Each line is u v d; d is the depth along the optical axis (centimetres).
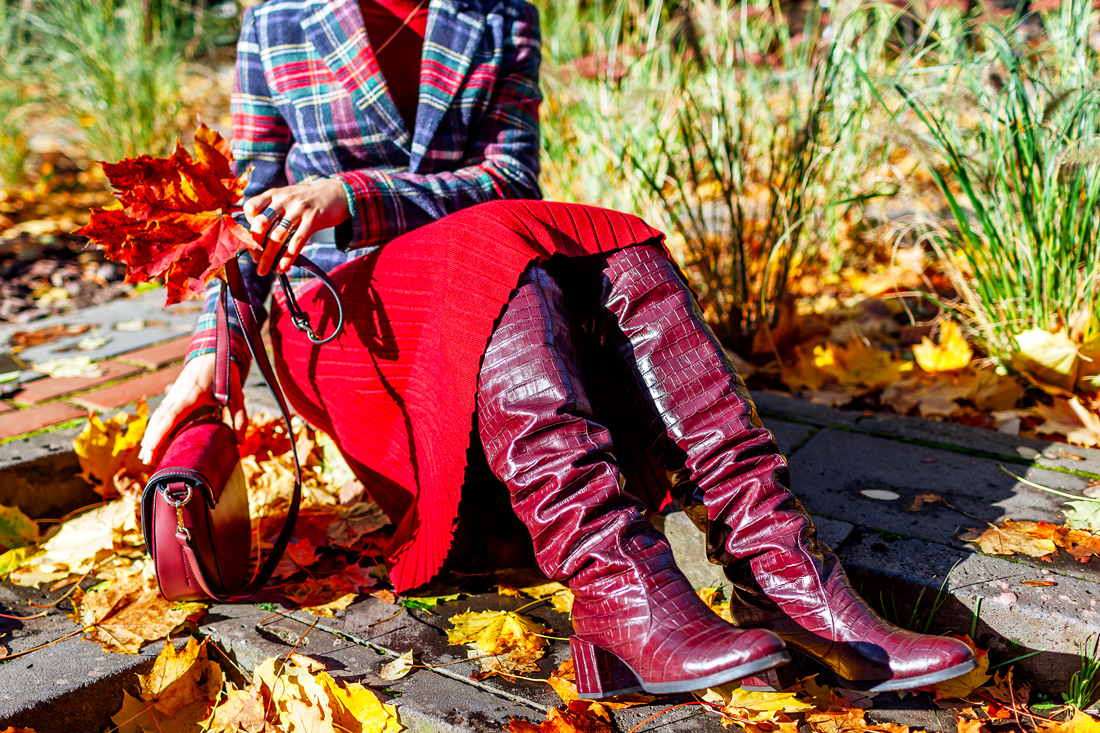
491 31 168
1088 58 229
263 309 166
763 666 104
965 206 262
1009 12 269
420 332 139
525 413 121
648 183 287
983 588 142
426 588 165
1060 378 217
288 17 164
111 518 186
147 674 144
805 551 122
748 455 128
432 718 129
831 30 282
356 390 153
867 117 288
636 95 302
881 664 115
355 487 198
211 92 575
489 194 160
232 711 137
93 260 370
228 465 148
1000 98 226
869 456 192
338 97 160
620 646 116
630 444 151
